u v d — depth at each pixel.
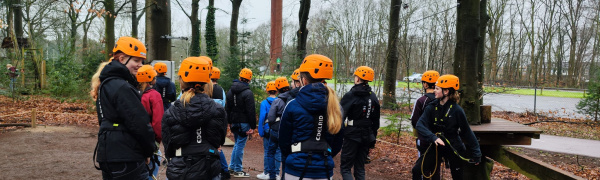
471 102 6.41
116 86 3.09
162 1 14.40
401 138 11.68
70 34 33.06
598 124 16.70
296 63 14.28
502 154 5.60
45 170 6.30
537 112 21.39
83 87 20.42
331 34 38.44
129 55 3.21
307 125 3.30
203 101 3.38
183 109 3.32
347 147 5.28
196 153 3.34
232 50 13.11
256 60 13.12
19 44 24.12
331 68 3.40
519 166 5.20
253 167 7.37
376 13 50.34
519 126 6.20
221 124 3.46
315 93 3.30
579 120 17.97
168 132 3.38
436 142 4.91
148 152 3.23
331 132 3.30
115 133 3.10
